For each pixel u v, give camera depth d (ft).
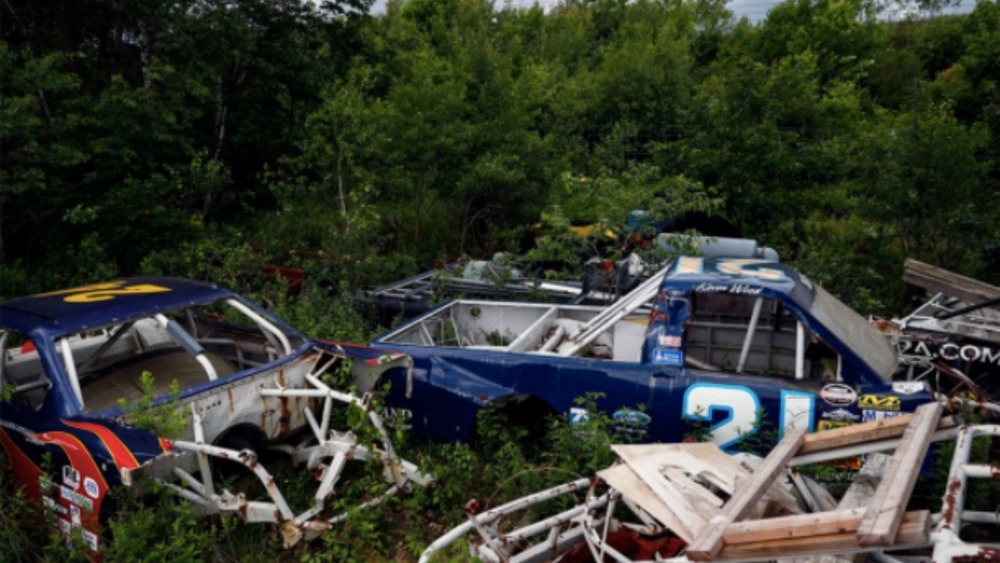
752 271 17.78
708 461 13.42
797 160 35.24
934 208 30.96
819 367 17.24
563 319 22.20
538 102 54.65
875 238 31.58
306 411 17.26
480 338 22.76
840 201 33.78
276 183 43.24
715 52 97.66
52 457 14.61
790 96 38.32
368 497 16.19
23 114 30.99
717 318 18.60
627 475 12.79
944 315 21.30
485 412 17.08
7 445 15.74
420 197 41.88
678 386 16.17
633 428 16.34
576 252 30.09
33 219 34.53
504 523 15.35
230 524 15.14
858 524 8.93
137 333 20.47
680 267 18.63
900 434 12.45
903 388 15.14
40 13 41.60
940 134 30.78
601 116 58.54
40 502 15.10
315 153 37.78
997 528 14.51
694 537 10.96
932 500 14.64
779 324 18.03
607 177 33.24
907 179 31.45
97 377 18.29
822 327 15.88
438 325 22.09
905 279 24.34
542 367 17.06
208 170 37.86
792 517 9.47
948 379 18.29
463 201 42.11
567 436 15.76
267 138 46.60
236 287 29.68
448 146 39.78
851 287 28.60
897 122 34.35
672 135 55.06
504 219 41.93
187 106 42.11
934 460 14.94
